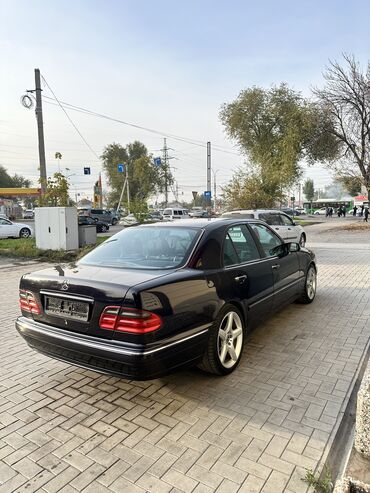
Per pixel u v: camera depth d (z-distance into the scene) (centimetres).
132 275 308
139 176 5738
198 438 270
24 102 1645
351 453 205
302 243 1409
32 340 338
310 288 604
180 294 302
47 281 323
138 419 297
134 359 267
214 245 367
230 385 345
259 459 247
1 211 5353
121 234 422
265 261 440
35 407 320
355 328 489
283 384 344
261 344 439
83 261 380
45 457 256
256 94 3328
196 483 228
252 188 2883
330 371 368
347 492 182
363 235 2025
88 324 293
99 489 226
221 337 352
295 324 506
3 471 243
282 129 3275
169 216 3397
